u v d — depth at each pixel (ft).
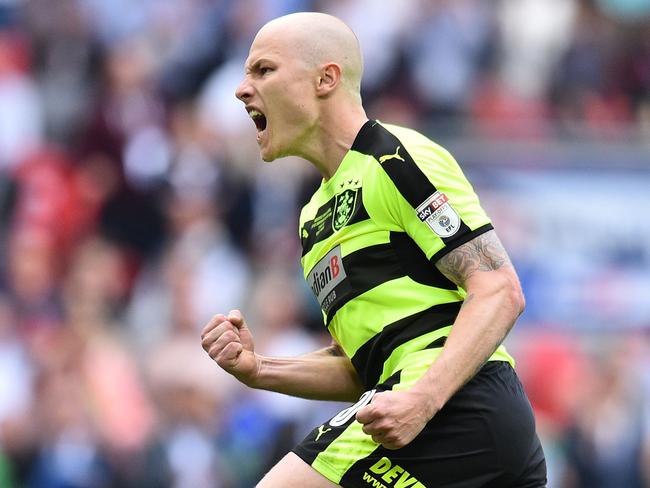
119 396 107.34
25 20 137.49
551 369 109.91
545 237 113.39
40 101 133.08
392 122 129.90
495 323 44.21
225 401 106.83
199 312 116.98
